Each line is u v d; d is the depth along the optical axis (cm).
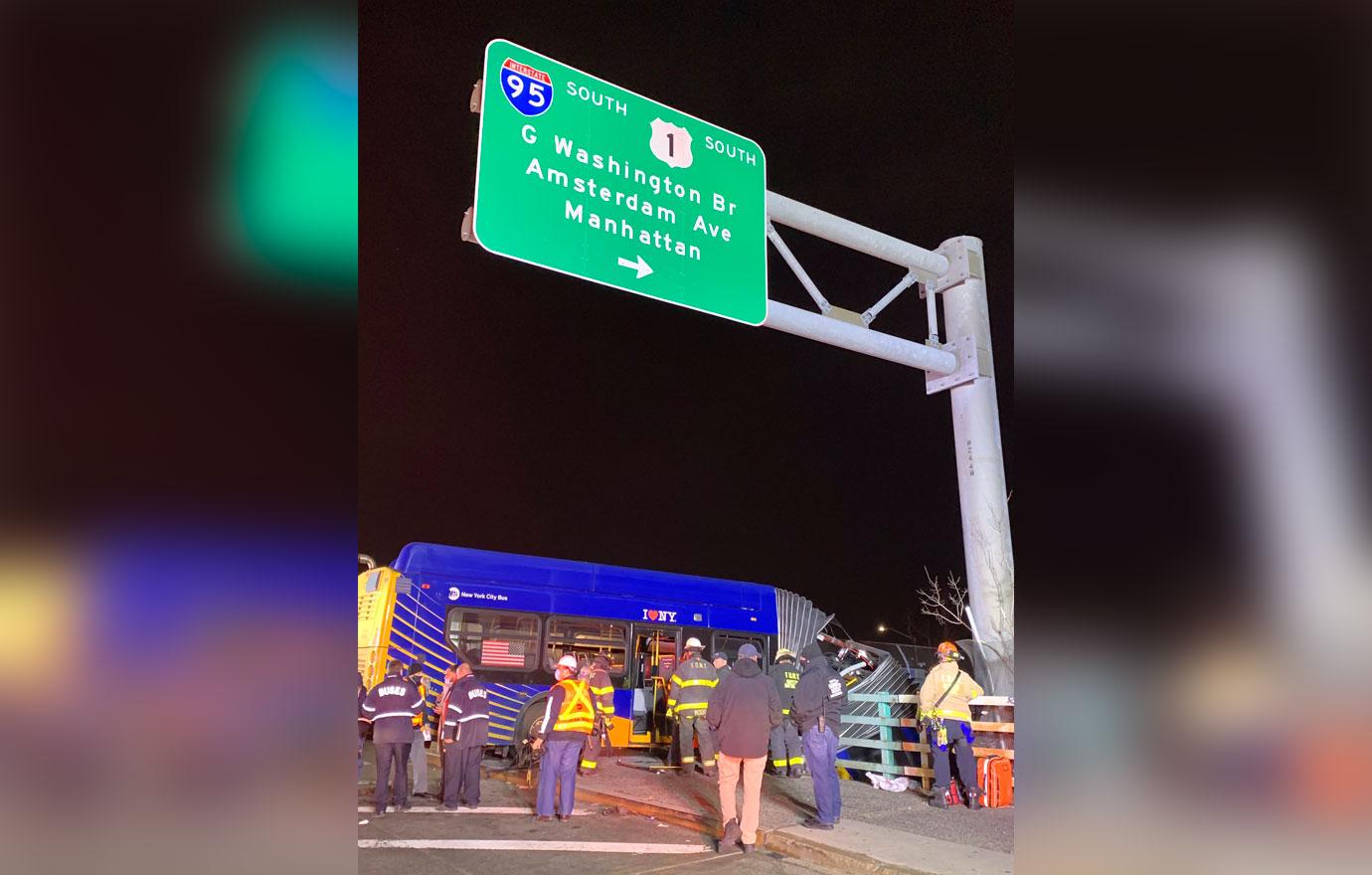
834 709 910
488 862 788
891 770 1148
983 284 1146
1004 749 1032
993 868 725
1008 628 1052
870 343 1064
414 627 1368
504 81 886
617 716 1509
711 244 978
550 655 1468
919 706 1082
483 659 1406
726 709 840
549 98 909
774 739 1221
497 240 858
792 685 1219
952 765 1051
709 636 1672
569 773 983
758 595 1780
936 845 802
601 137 931
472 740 1038
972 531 1089
